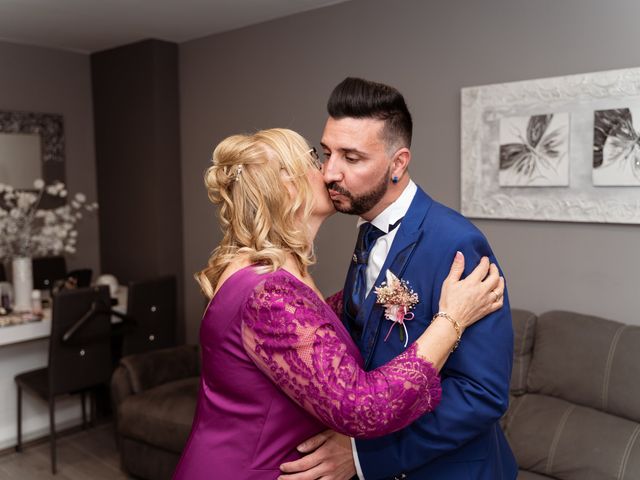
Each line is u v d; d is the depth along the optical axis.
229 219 1.27
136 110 4.58
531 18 2.81
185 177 4.62
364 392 1.07
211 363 1.23
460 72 3.09
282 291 1.14
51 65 4.69
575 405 2.41
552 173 2.78
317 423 1.24
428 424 1.22
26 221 3.96
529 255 2.94
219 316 1.20
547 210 2.82
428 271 1.28
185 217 4.66
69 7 3.61
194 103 4.50
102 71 4.81
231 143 1.28
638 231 2.59
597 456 2.19
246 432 1.20
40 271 4.48
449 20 3.10
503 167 2.93
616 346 2.35
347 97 1.26
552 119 2.75
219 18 3.90
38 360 3.81
